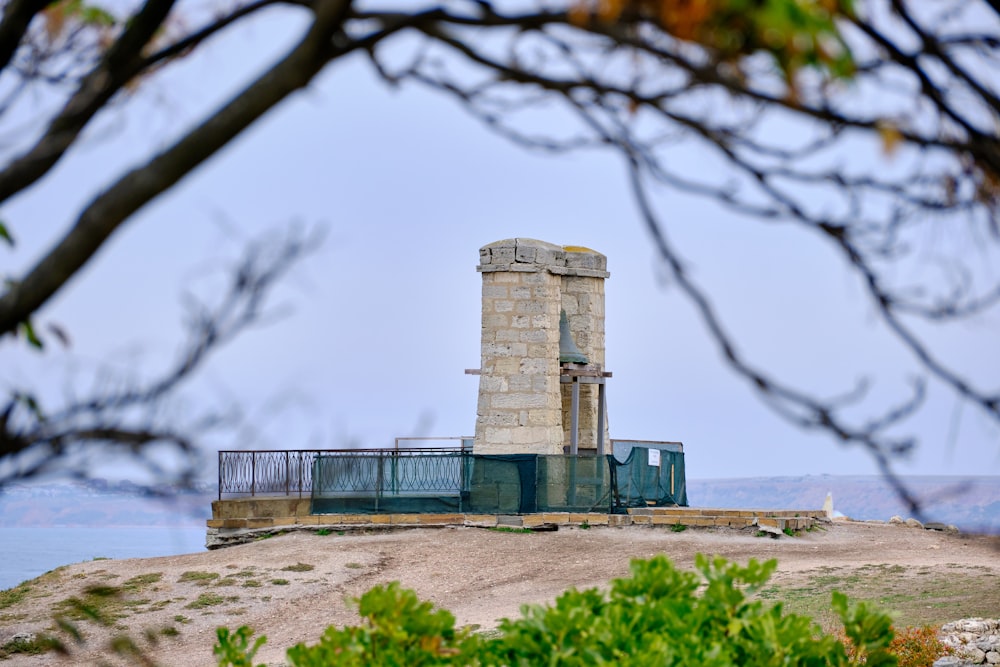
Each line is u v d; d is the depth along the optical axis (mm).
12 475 15156
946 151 14539
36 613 91562
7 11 17406
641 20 12992
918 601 78750
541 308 128250
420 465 120375
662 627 30438
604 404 137500
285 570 102562
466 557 107250
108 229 14977
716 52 12516
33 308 15172
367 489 119562
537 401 126750
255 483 119125
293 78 14844
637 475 124438
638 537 113125
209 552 112500
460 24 14367
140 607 93188
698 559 33562
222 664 33312
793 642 30922
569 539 112375
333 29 14430
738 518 117688
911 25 14398
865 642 33125
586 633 29766
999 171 14508
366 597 31422
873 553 108562
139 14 17078
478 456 120500
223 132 14914
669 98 14750
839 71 12062
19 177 16844
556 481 119750
